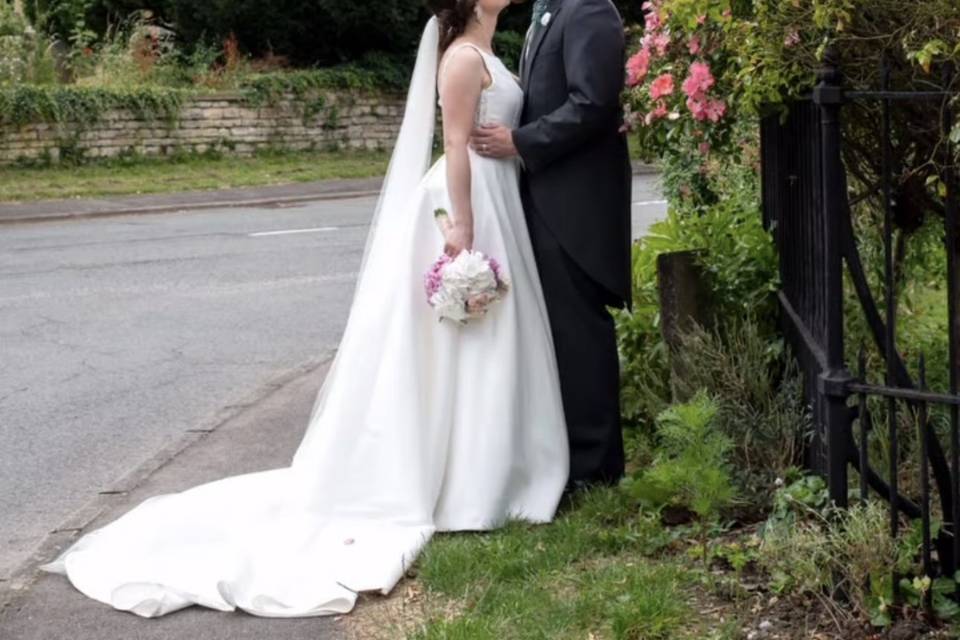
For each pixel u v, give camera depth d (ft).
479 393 15.79
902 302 22.81
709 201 23.73
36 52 76.38
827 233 12.36
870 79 13.46
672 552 14.37
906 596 12.29
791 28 13.01
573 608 12.85
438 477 15.71
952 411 12.01
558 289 16.51
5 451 21.35
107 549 15.39
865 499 12.54
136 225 55.42
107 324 32.27
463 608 13.28
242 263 42.63
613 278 16.38
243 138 78.74
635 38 18.40
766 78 13.60
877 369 18.01
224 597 13.65
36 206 61.93
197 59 81.71
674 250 19.77
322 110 81.71
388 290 16.06
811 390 15.23
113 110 73.46
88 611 13.96
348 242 48.01
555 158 16.08
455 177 15.81
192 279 39.32
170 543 15.31
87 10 88.99
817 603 12.64
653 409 18.29
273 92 79.36
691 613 12.71
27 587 14.74
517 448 15.89
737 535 14.57
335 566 14.42
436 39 16.53
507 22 91.97
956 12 11.89
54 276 40.27
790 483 15.01
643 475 15.51
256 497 16.40
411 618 13.26
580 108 15.74
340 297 35.91
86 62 80.53
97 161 73.20
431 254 16.15
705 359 16.65
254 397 24.30
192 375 26.53
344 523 15.53
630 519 15.23
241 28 84.48
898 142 15.16
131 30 86.58
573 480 16.62
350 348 16.06
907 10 12.27
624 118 16.76
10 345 29.86
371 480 15.62
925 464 12.07
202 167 75.31
